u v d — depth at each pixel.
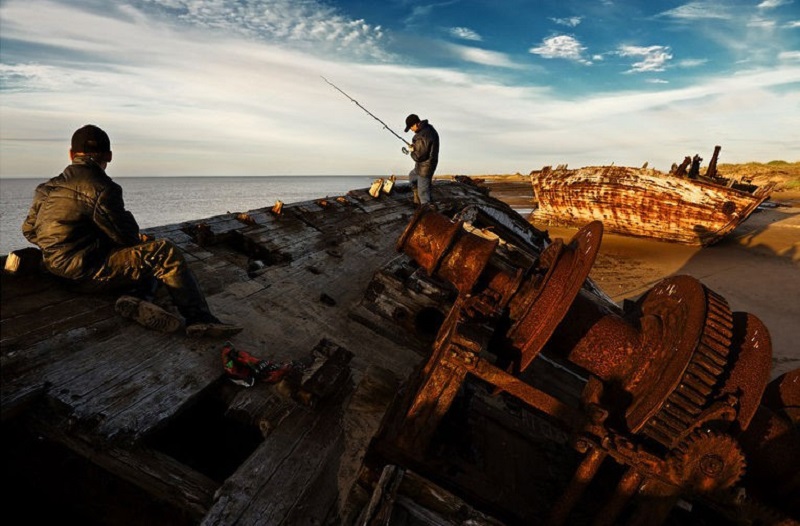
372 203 10.61
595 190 19.08
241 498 2.45
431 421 2.72
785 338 8.41
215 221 6.04
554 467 3.46
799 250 15.10
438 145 9.02
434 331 5.45
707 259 14.85
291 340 4.27
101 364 3.00
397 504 2.38
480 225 10.05
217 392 3.30
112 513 2.55
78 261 3.37
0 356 2.69
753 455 2.79
